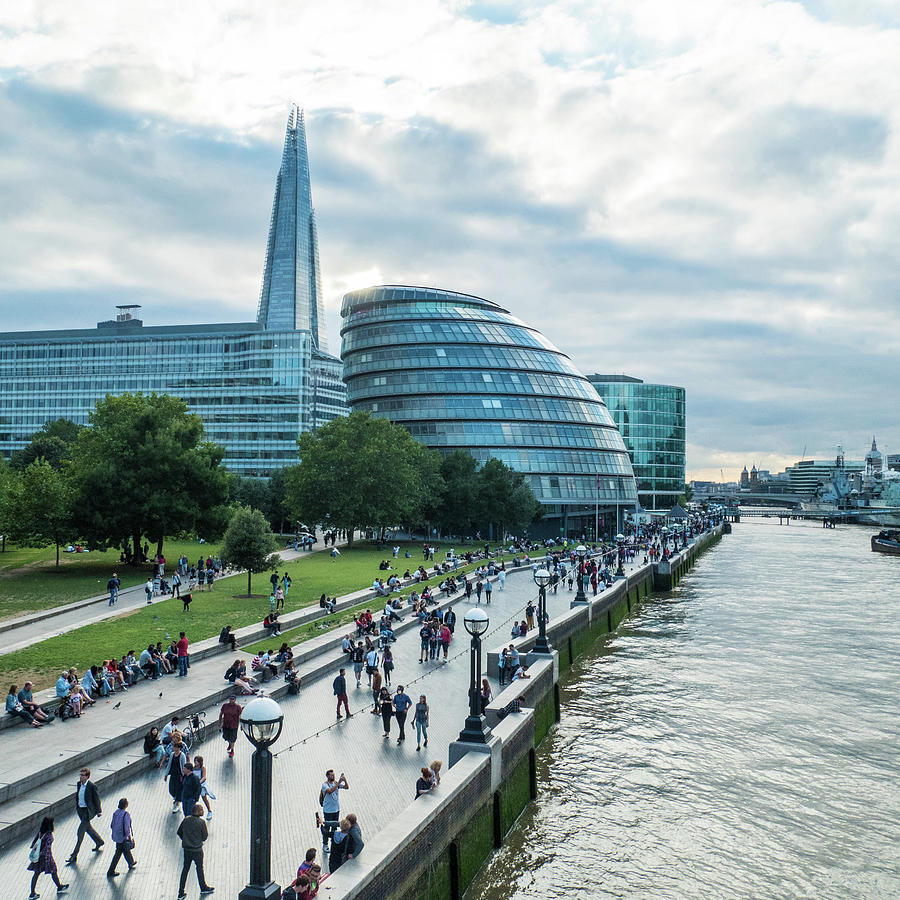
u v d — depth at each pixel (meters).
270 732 15.97
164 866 20.05
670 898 25.84
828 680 53.81
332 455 98.06
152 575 69.38
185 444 78.44
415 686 39.47
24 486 77.31
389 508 100.50
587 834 30.16
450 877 23.72
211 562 69.94
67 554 88.62
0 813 21.92
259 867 16.06
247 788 25.47
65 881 19.22
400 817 21.67
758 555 163.75
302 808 24.19
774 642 66.88
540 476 140.75
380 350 148.75
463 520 118.06
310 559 89.81
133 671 35.03
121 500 70.12
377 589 62.47
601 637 67.75
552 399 148.50
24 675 35.00
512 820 30.30
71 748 26.22
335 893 17.22
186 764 22.61
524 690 36.22
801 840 30.30
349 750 29.61
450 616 52.69
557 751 39.28
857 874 27.81
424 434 140.50
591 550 115.50
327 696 37.03
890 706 47.72
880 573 125.44
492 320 152.62
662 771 36.84
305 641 44.78
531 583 80.31
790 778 36.31
